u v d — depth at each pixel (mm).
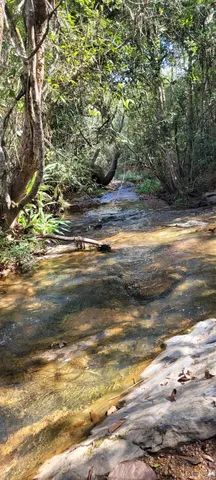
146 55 7566
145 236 5848
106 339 3025
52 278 4383
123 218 7676
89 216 8258
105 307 3590
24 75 4180
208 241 5102
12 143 5164
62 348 2973
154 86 8305
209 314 3221
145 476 1452
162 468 1478
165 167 9086
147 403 1892
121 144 9578
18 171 4867
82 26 5074
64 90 6262
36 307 3707
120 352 2812
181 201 8500
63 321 3406
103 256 5004
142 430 1669
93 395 2354
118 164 13391
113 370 2596
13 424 2213
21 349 3025
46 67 5238
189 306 3402
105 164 13359
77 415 2158
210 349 2336
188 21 7434
